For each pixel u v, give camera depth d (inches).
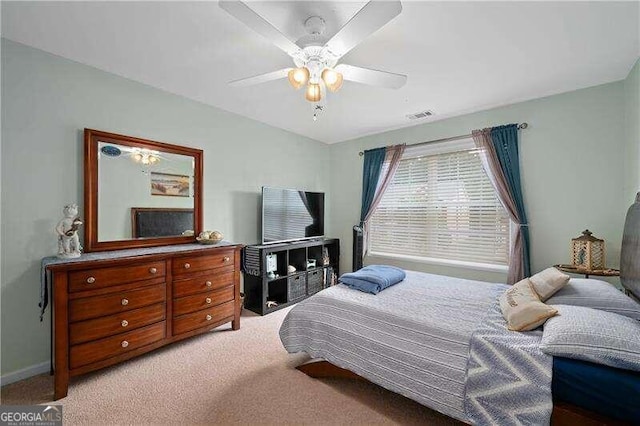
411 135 148.6
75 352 71.7
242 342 101.0
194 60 86.1
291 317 82.4
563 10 62.9
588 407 43.7
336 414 64.6
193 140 116.6
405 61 85.0
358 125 148.6
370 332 68.1
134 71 93.1
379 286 87.6
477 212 129.0
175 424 61.5
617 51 78.8
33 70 79.0
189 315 96.3
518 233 112.6
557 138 106.9
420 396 57.6
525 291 70.2
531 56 82.0
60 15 65.6
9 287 76.0
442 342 58.7
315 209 164.2
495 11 63.5
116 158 94.5
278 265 146.4
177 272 93.4
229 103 120.8
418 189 147.5
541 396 45.9
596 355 44.9
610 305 61.1
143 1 61.4
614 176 96.0
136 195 99.2
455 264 132.4
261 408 66.5
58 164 83.4
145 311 85.3
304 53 64.6
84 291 73.5
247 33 72.7
